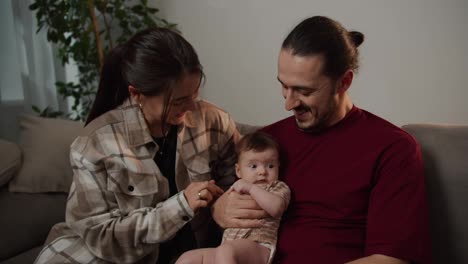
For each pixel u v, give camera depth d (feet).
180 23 7.98
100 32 7.55
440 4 5.94
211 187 3.67
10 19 7.68
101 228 3.59
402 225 3.12
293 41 3.24
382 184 3.30
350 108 3.70
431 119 6.43
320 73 3.18
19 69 7.93
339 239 3.44
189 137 4.19
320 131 3.71
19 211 5.19
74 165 3.73
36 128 5.79
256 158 3.87
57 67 8.64
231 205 3.70
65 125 5.78
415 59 6.28
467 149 3.91
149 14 8.13
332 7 6.60
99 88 4.03
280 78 3.34
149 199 3.83
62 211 5.46
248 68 7.56
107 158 3.68
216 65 7.84
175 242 4.32
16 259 4.58
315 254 3.42
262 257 3.45
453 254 3.87
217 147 4.47
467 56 5.96
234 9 7.39
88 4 6.83
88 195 3.69
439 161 3.97
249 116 7.80
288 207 3.75
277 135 4.12
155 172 3.85
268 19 7.14
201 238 4.46
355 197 3.43
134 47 3.53
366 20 6.43
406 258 3.05
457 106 6.20
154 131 4.05
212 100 8.04
